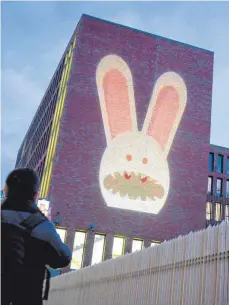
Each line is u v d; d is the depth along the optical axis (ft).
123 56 165.78
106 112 157.99
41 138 194.39
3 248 7.86
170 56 173.17
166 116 165.89
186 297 29.45
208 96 174.70
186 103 170.30
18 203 8.28
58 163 147.54
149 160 159.12
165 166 160.86
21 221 8.02
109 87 160.76
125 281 43.16
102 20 167.02
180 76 172.14
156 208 155.12
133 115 161.38
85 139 152.76
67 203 144.15
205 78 176.55
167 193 158.40
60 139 150.20
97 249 143.74
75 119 153.69
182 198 159.63
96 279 54.13
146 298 36.65
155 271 36.19
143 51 169.37
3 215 8.04
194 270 29.35
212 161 207.21
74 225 142.61
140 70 166.71
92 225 144.15
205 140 169.27
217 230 27.61
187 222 157.28
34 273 7.82
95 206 147.23
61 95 168.66
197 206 160.66
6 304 7.57
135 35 169.99
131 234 148.87
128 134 159.02
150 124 163.02
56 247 8.05
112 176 152.76
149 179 157.28
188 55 176.35
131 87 163.63
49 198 142.72
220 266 26.12
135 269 41.16
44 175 161.38
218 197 200.75
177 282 31.48
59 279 77.51
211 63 179.93
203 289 27.45
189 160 164.76
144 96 164.76
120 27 168.55
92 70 160.04
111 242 145.38
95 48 162.81
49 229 8.12
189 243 31.12
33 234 7.95
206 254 28.25
